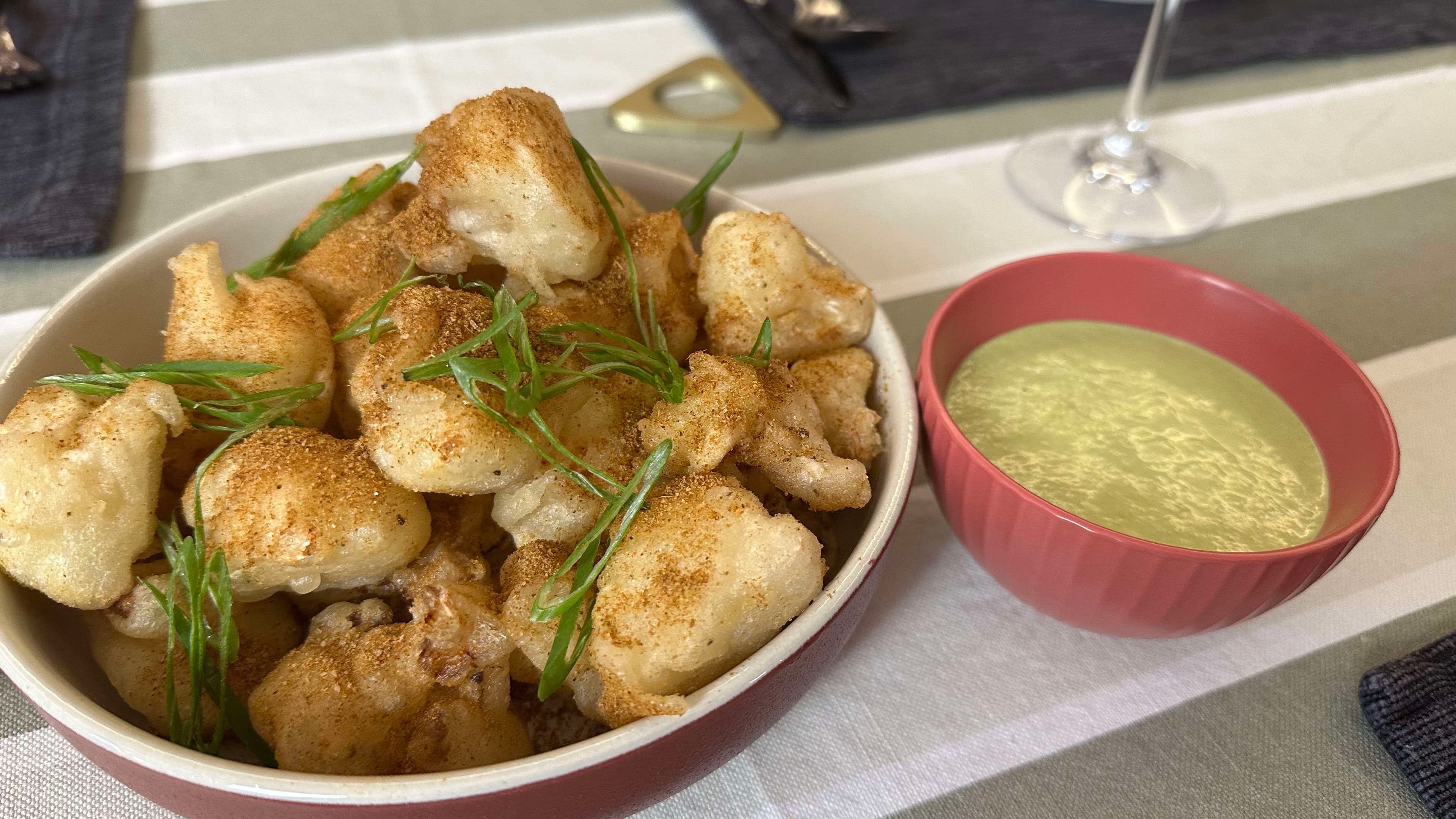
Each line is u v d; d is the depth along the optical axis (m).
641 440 0.23
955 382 0.27
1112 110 0.44
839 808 0.21
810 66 0.43
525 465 0.21
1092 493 0.24
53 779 0.20
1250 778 0.22
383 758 0.20
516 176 0.23
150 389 0.21
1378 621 0.25
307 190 0.28
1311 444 0.26
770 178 0.38
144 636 0.20
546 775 0.16
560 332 0.22
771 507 0.24
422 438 0.20
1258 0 0.51
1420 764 0.21
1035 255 0.36
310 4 0.46
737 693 0.17
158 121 0.38
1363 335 0.33
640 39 0.46
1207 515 0.24
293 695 0.20
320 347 0.24
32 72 0.38
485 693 0.21
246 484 0.20
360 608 0.22
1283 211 0.39
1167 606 0.21
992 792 0.21
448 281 0.25
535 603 0.19
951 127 0.42
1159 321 0.29
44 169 0.34
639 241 0.26
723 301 0.25
